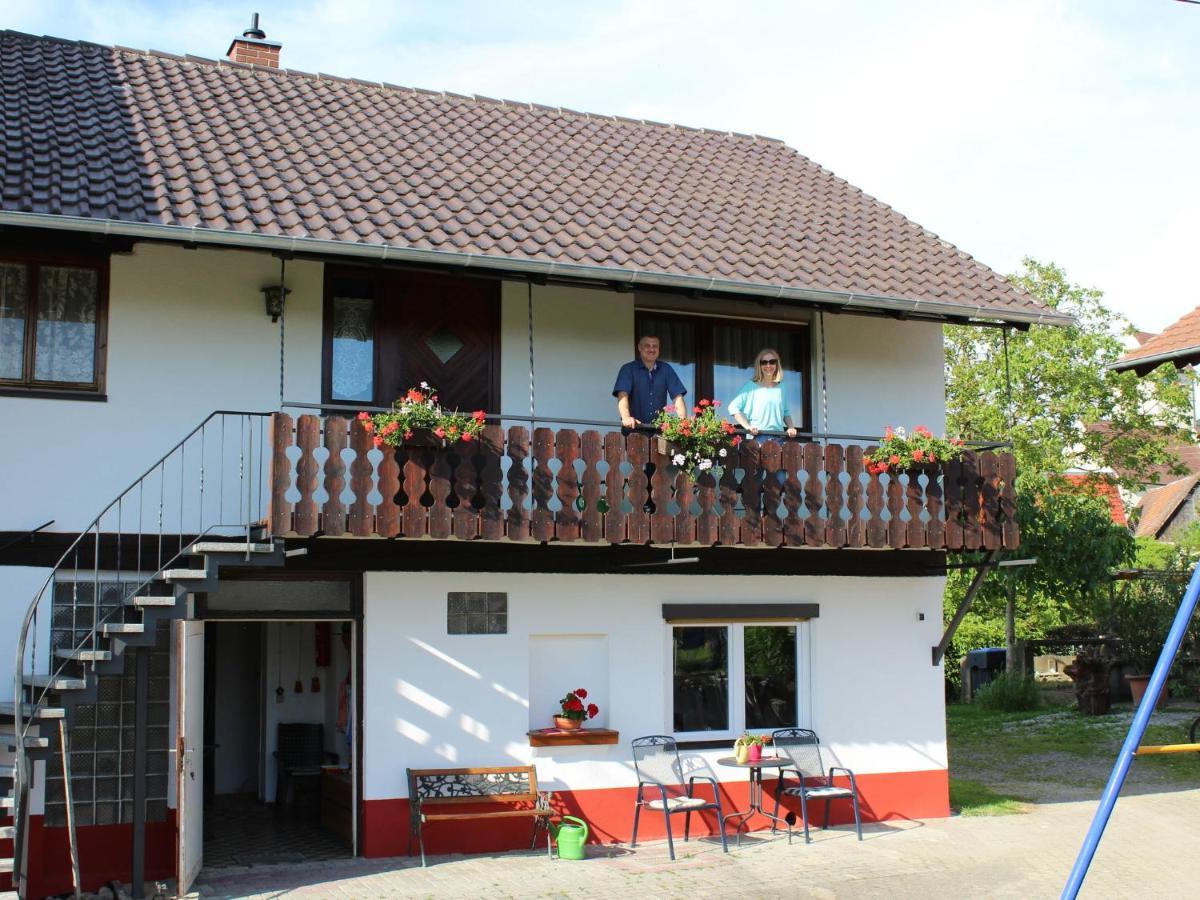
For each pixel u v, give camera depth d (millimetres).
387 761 12172
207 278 12117
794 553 13922
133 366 11750
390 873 11383
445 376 13016
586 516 11820
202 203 11461
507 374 13242
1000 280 14688
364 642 12195
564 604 12977
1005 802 14898
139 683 10773
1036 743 19531
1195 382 14461
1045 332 27172
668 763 12906
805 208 16016
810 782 13414
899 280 14008
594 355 13633
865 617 14242
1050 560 22891
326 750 16109
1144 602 24297
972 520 13398
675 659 13570
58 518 11367
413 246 11539
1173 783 16094
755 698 13836
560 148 16000
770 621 13891
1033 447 26688
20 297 11500
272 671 16281
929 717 14367
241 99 14727
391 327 12828
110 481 11570
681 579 13500
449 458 11406
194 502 11828
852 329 14789
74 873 10328
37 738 9938
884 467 13039
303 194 12273
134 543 11586
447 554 12500
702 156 17188
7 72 13797
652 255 12977
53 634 11273
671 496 12344
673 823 13164
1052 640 25281
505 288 13328
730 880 11148
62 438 11461
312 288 12508
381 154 14109
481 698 12539
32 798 11055
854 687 14102
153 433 11758
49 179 11203
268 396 12227
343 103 15547
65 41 15094
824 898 10586
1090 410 27453
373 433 11109
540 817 12367
